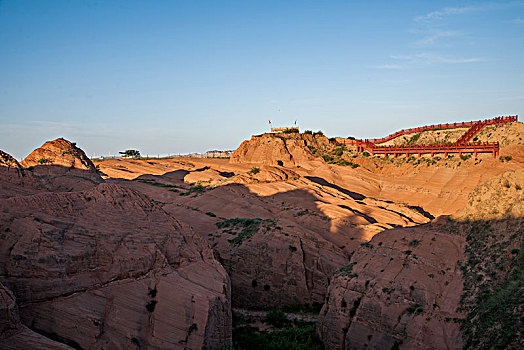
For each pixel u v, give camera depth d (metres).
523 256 38.72
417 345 37.41
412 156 131.62
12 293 31.62
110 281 38.56
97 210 42.41
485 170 109.06
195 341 38.12
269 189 107.75
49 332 33.94
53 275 35.47
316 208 94.62
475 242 43.53
